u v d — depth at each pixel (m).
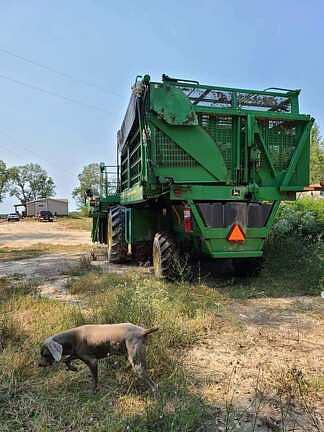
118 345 3.44
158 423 2.98
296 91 8.05
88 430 2.94
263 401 3.39
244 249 7.54
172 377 3.71
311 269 7.93
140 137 7.94
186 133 7.60
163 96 7.45
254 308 6.33
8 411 3.19
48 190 120.06
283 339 4.94
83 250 15.57
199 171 7.68
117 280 7.97
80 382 3.67
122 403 3.31
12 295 6.70
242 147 7.86
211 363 4.21
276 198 7.84
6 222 57.41
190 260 8.42
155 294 5.83
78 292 7.37
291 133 8.04
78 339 3.46
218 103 7.75
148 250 10.26
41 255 14.02
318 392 3.54
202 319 5.43
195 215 7.37
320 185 8.14
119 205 11.84
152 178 7.48
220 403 3.38
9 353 4.11
